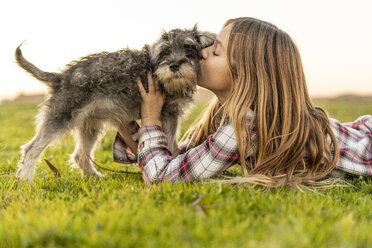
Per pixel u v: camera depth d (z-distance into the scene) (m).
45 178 3.65
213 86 3.31
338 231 1.75
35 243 1.70
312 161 3.04
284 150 2.91
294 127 2.97
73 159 4.19
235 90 3.01
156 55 3.81
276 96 2.98
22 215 2.05
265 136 2.93
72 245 1.66
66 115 3.71
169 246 1.58
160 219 1.87
